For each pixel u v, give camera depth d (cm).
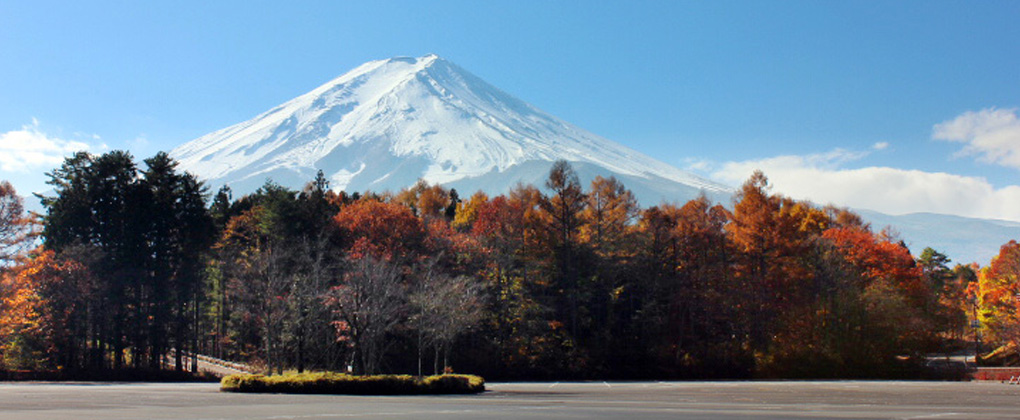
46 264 7362
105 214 8088
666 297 8381
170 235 8375
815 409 2938
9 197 7050
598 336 8281
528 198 9044
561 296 8406
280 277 6875
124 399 3394
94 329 7875
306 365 7562
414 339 7588
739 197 8981
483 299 7425
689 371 8081
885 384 5909
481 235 8456
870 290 8194
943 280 15262
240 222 9431
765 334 8250
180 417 2367
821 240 8631
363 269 6200
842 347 7981
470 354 7962
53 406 2884
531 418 2450
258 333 7694
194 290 8656
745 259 8444
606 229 8675
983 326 10025
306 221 8050
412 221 8331
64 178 8250
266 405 3016
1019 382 6209
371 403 3244
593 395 4125
